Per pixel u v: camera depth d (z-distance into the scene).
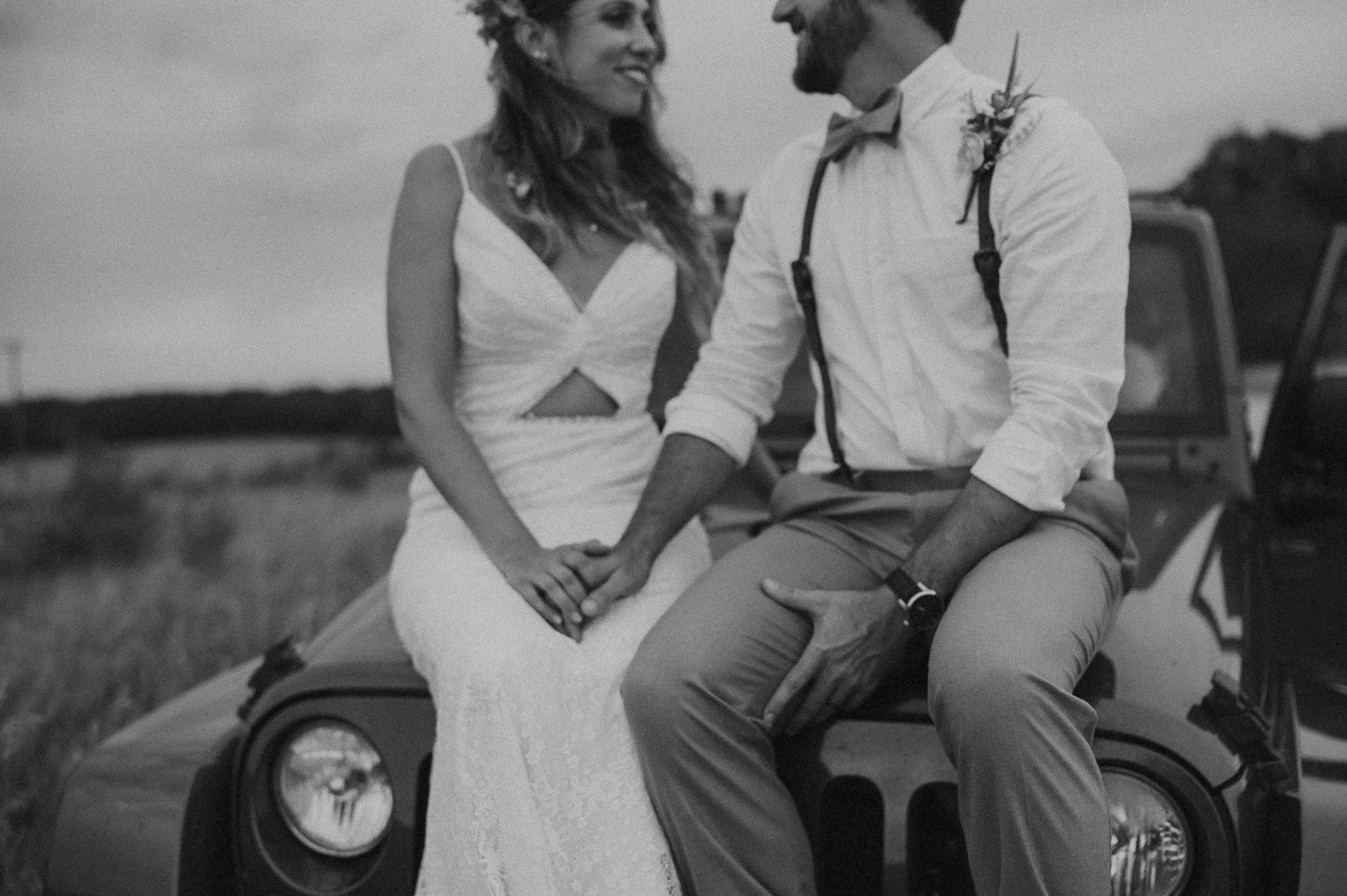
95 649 4.58
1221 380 3.06
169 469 11.17
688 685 1.98
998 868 1.80
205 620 4.80
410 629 2.22
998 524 2.06
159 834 2.12
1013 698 1.77
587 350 2.59
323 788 2.09
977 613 1.90
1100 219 2.11
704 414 2.45
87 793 2.20
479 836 1.96
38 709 3.79
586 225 2.64
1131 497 2.80
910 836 1.91
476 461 2.45
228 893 2.18
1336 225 3.30
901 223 2.23
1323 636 2.41
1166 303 3.13
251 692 2.38
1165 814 1.81
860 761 1.95
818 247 2.32
